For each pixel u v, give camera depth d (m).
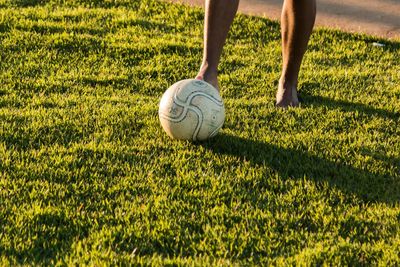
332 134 6.01
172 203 4.75
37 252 4.19
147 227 4.46
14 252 4.17
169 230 4.43
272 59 7.95
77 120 6.07
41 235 4.36
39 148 5.56
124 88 7.01
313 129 6.07
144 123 6.07
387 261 4.17
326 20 9.28
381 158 5.60
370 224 4.61
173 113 5.52
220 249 4.27
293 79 6.63
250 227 4.52
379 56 8.23
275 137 5.88
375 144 5.85
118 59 7.77
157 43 8.16
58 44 8.03
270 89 7.07
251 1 9.93
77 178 5.07
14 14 8.92
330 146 5.76
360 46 8.51
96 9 9.34
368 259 4.21
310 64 7.84
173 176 5.16
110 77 7.23
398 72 7.71
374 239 4.45
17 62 7.51
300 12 6.21
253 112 6.40
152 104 6.53
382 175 5.32
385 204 4.86
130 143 5.67
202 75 5.98
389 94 7.06
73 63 7.61
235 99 6.78
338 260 4.18
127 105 6.51
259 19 9.11
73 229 4.41
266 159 5.46
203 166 5.32
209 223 4.52
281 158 5.49
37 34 8.27
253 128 6.03
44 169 5.17
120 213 4.60
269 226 4.52
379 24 9.22
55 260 4.11
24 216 4.52
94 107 6.40
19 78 7.11
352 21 9.28
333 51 8.33
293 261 4.16
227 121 6.16
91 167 5.23
